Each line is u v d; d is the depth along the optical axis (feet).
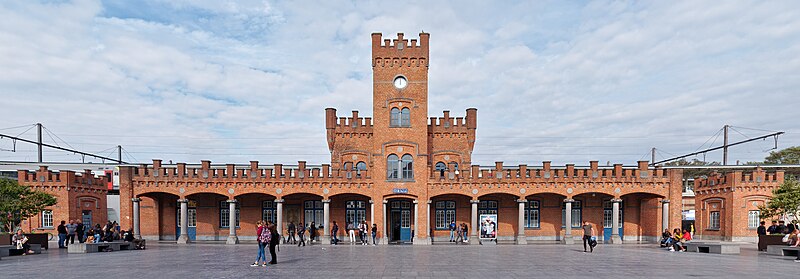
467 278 62.85
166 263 81.05
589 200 162.81
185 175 150.41
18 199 116.57
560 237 161.07
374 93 152.25
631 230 162.30
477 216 160.35
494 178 150.92
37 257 91.97
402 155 150.92
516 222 161.89
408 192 149.28
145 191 149.07
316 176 151.12
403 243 148.25
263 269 72.59
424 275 65.77
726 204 150.30
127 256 95.20
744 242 143.02
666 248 121.08
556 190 150.20
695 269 72.84
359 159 163.63
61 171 148.66
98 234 115.24
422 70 152.87
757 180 146.82
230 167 151.33
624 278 63.16
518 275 65.92
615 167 151.12
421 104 152.05
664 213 149.89
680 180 150.20
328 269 72.69
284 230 161.99
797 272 68.90
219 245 135.64
